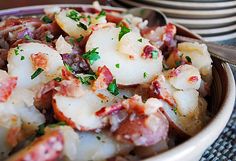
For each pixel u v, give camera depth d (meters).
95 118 0.33
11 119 0.33
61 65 0.37
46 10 0.48
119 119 0.33
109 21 0.46
